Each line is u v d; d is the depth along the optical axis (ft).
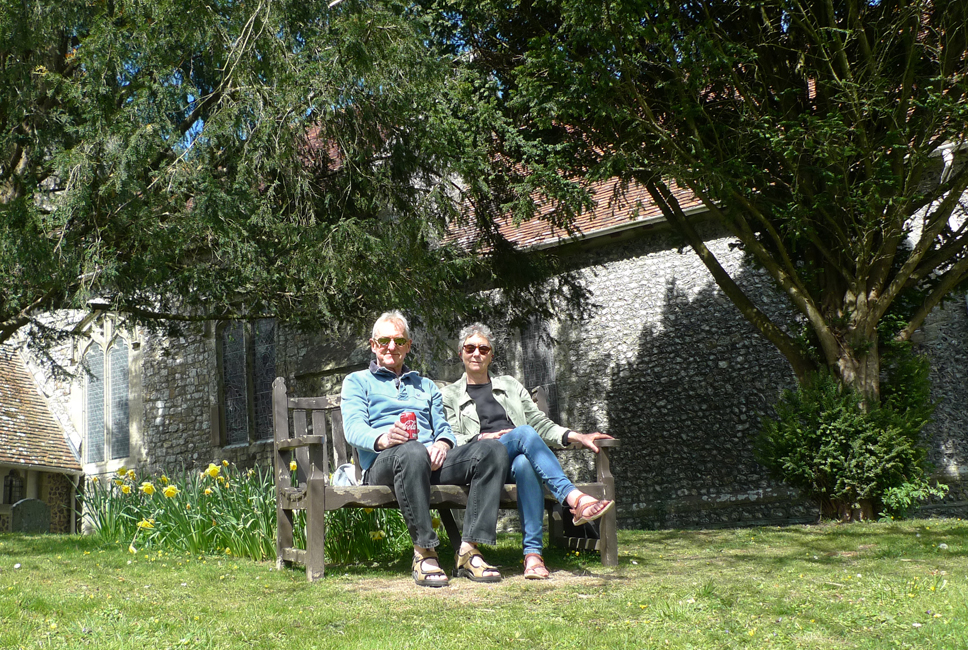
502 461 12.50
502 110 30.99
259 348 54.54
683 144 28.02
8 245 25.44
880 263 27.81
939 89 24.84
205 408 55.06
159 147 26.50
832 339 27.71
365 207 31.63
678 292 44.50
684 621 9.23
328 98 28.12
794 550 16.44
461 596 10.99
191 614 10.04
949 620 8.82
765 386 41.45
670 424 43.47
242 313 41.63
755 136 26.68
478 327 14.78
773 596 10.55
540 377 47.88
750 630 8.71
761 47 27.63
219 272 31.17
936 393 36.86
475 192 32.91
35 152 27.94
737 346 42.47
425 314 34.01
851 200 25.27
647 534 21.38
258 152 28.19
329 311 33.37
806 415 27.07
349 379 13.65
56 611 10.07
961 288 30.25
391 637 8.56
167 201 27.14
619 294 46.14
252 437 53.57
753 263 38.22
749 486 40.91
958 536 17.98
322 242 29.40
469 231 44.88
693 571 13.21
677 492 42.63
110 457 58.39
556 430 14.57
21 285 27.84
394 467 12.32
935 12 25.52
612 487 14.44
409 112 29.96
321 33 28.55
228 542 17.01
